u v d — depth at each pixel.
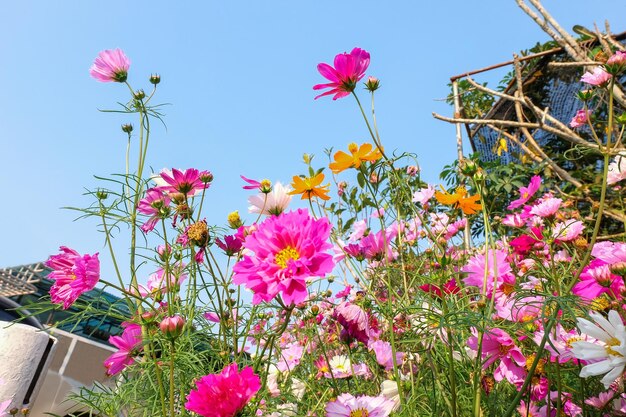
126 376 1.39
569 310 0.93
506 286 1.32
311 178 1.47
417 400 1.31
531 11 3.87
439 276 1.27
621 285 1.04
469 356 1.41
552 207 1.66
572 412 1.21
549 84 4.81
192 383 1.27
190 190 1.49
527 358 1.21
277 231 0.99
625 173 1.71
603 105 4.18
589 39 4.31
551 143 4.73
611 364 0.75
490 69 5.16
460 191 1.45
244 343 1.31
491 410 1.17
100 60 1.77
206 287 1.38
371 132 1.40
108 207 1.49
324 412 1.31
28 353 2.13
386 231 1.68
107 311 1.33
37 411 2.55
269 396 1.42
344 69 1.43
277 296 0.98
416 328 1.19
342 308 1.44
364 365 1.72
